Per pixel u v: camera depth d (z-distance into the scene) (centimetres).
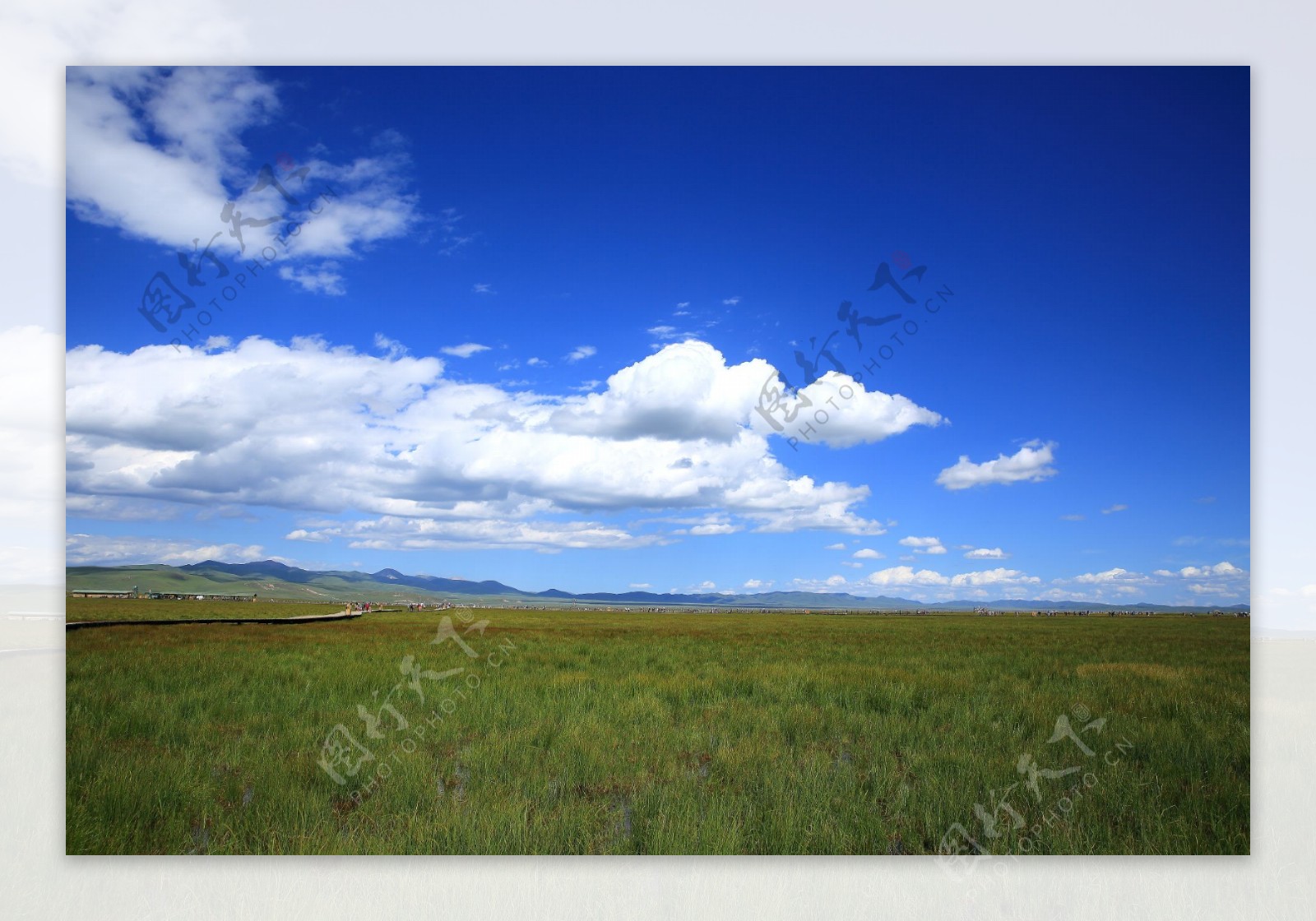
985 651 2194
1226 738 980
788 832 689
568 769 854
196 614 2894
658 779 817
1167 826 725
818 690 1348
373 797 764
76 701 1124
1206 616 5397
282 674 1441
